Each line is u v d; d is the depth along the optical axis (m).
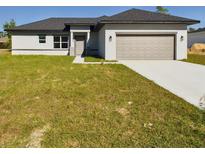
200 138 4.95
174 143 4.75
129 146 4.66
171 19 21.58
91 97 7.84
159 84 10.09
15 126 5.55
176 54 21.89
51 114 6.29
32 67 15.59
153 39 21.77
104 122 5.75
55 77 11.61
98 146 4.66
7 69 14.62
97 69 14.58
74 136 5.03
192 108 6.70
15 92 8.55
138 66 16.41
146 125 5.58
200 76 12.25
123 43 21.70
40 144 4.73
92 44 27.91
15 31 28.72
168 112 6.39
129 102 7.29
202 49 35.53
